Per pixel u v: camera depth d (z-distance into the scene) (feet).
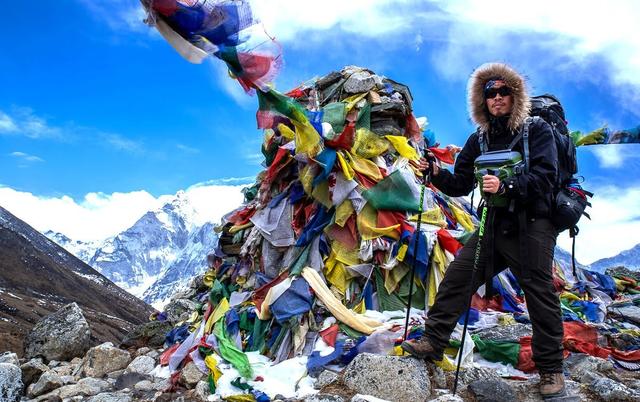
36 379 25.26
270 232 26.11
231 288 27.86
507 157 16.34
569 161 17.10
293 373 20.18
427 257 23.65
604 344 22.59
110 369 25.88
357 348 20.15
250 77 19.13
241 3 18.10
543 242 16.29
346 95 28.68
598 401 17.04
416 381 17.25
